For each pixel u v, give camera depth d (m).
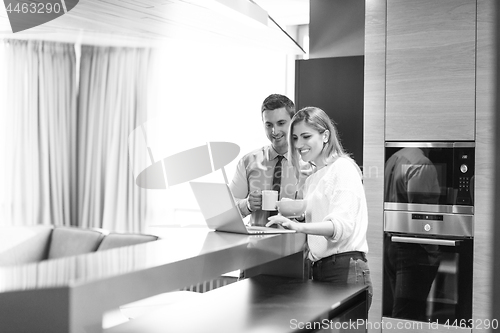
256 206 2.77
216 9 2.13
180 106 5.48
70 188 5.89
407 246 3.54
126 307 3.36
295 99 4.06
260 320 1.81
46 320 1.27
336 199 2.43
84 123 5.86
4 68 5.22
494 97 3.32
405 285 3.55
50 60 5.54
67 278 1.31
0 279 1.32
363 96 3.85
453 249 3.41
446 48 3.44
